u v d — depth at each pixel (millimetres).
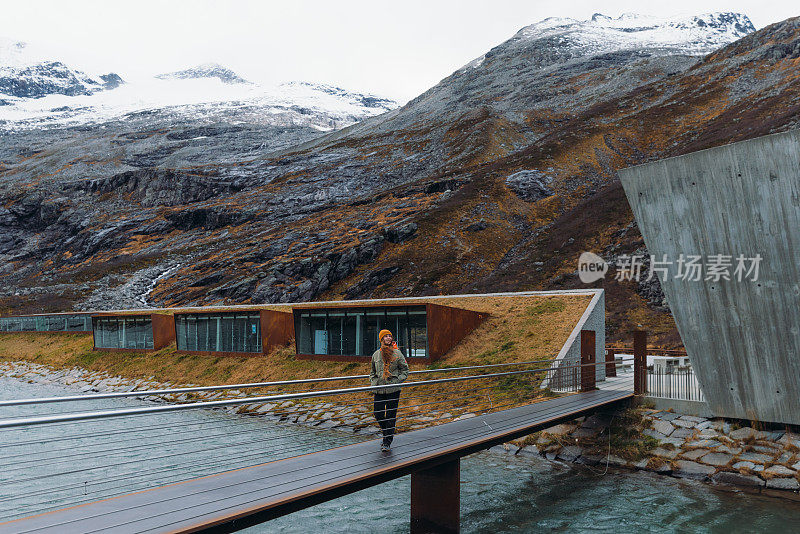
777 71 122688
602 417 17344
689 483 13906
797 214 12586
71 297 87000
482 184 94125
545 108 165750
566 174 96688
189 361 34156
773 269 13211
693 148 88250
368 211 98750
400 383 10039
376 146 158000
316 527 11102
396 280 70062
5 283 115688
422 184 104625
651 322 45594
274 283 75375
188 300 78375
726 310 14180
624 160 102750
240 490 7695
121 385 34062
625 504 12547
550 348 22844
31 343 51562
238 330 32812
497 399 19641
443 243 75750
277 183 138625
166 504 7086
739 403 14672
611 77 182250
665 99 132625
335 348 28203
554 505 12562
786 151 12445
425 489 10734
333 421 20766
